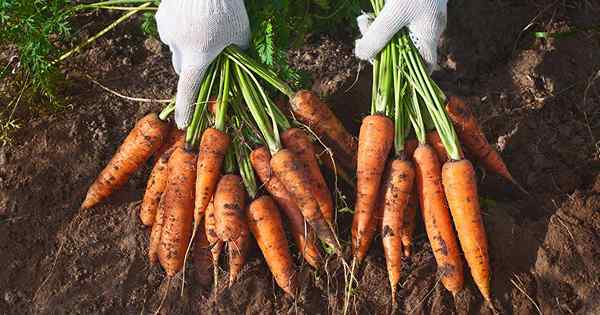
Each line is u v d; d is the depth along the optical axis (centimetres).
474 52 151
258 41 133
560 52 150
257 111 129
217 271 126
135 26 155
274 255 126
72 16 154
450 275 125
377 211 129
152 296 128
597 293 125
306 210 125
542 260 127
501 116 143
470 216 124
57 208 135
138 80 147
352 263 124
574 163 138
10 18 138
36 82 144
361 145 129
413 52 130
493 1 155
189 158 128
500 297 125
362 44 132
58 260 131
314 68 147
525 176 137
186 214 128
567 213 131
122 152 133
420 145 128
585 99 144
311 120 132
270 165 127
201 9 128
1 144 140
